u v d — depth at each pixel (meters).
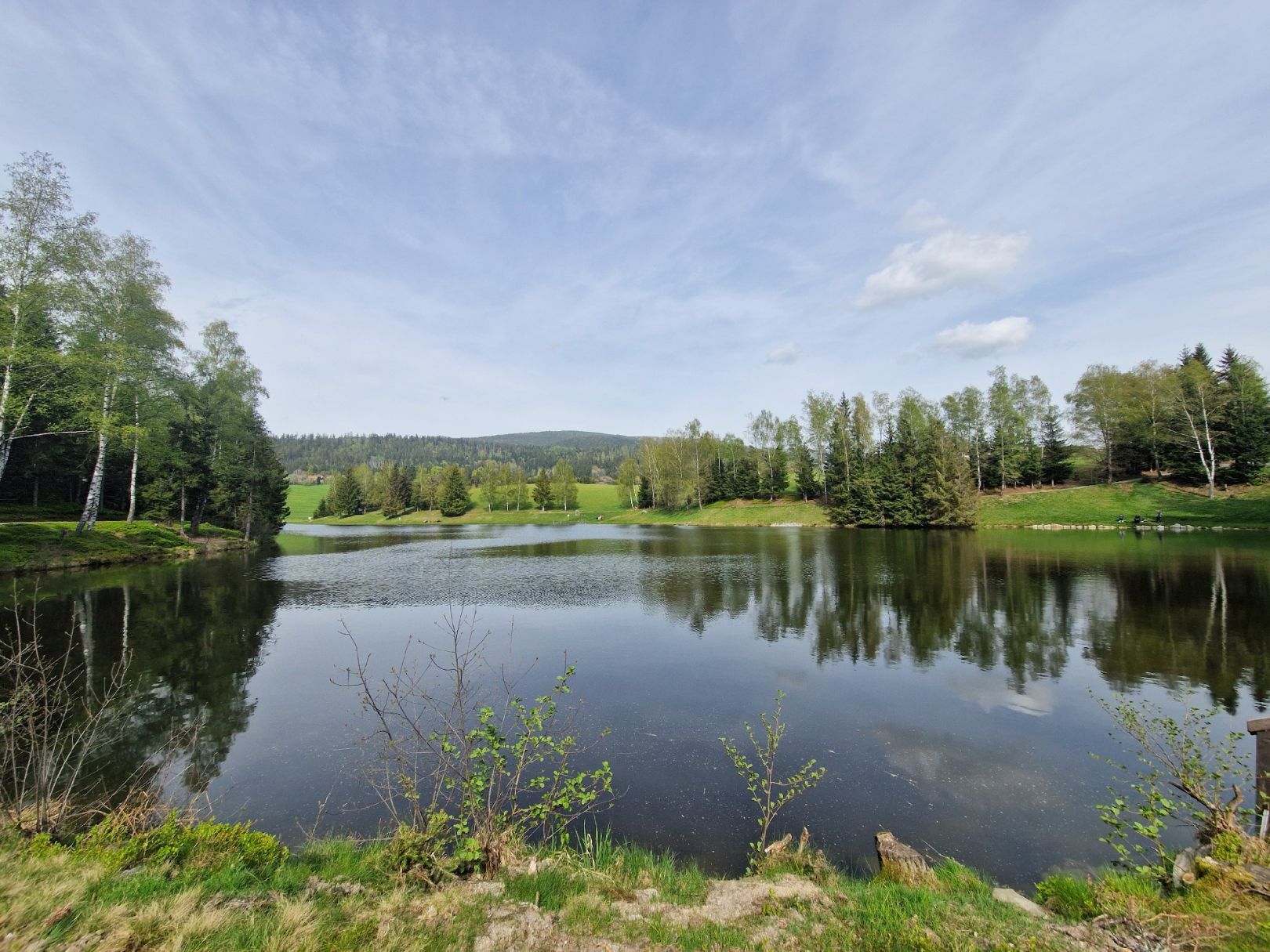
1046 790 8.16
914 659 14.29
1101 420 55.34
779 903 4.98
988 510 55.34
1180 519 44.28
